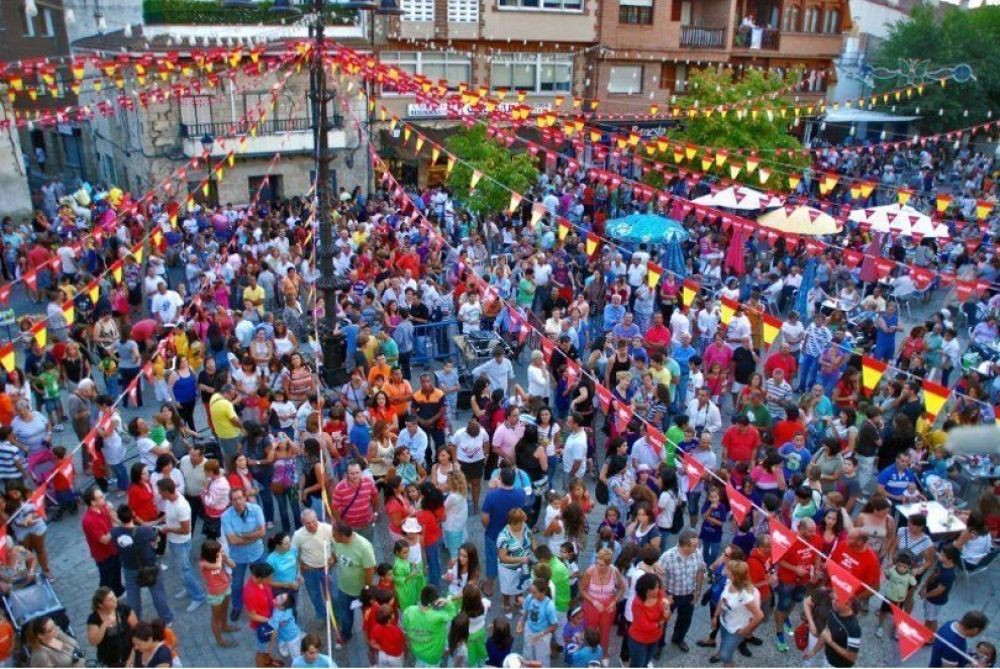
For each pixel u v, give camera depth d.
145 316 16.98
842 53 38.75
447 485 9.39
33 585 8.05
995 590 9.84
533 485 9.97
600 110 31.78
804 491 8.86
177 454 10.27
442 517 9.10
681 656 8.55
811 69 37.53
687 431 10.26
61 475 10.00
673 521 9.41
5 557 7.80
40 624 7.19
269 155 26.23
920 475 10.52
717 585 8.47
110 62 18.14
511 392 14.17
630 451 10.49
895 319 14.63
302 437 10.61
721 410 14.12
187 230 21.11
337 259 17.69
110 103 26.70
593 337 16.30
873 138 40.06
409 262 17.53
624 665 8.24
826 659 7.64
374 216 21.95
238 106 25.56
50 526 10.62
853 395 12.23
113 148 27.86
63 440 12.69
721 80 24.36
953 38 36.38
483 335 14.69
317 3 12.49
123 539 8.23
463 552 7.95
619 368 12.07
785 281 18.31
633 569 7.91
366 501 9.04
